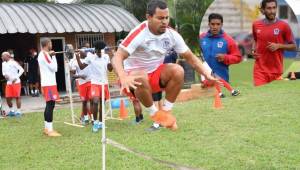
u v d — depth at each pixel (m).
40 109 13.69
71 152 7.03
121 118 10.17
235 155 6.25
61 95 17.00
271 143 6.84
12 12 17.41
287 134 7.41
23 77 18.45
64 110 12.56
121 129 8.76
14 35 20.34
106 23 18.72
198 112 10.17
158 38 3.49
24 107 14.33
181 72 3.52
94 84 8.79
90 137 8.16
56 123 10.16
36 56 17.47
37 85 17.42
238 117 9.20
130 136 7.90
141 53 3.51
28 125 10.16
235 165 5.76
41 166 6.33
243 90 13.50
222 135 7.58
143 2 23.44
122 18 19.41
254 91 13.23
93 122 8.84
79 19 18.34
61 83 19.77
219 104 10.66
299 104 10.47
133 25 19.30
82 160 6.48
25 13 17.64
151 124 9.14
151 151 6.66
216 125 8.48
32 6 18.59
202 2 20.86
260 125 8.28
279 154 6.22
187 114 9.98
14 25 16.70
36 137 8.55
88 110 9.82
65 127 9.55
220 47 4.92
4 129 9.67
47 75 8.54
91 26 18.22
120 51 3.43
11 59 11.84
